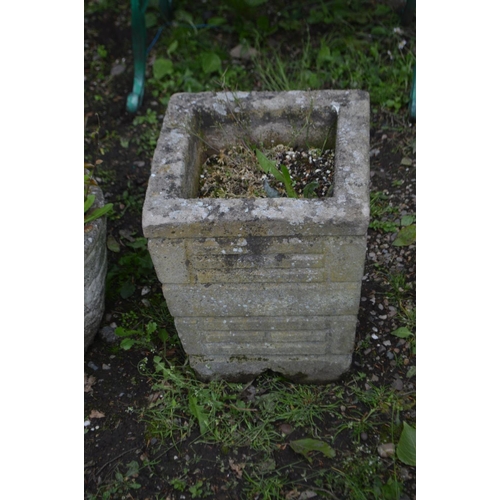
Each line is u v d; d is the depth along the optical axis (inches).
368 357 92.8
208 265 73.8
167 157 77.3
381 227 108.3
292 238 70.2
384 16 140.7
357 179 72.2
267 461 83.0
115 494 81.5
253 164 85.7
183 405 89.1
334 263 72.4
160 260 73.4
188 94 85.7
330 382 90.0
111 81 135.6
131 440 86.4
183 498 80.7
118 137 126.7
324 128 85.0
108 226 112.5
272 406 87.5
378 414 86.8
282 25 141.6
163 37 142.6
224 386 90.2
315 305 77.7
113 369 93.8
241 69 134.4
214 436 85.4
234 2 138.0
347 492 79.6
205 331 82.6
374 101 126.9
